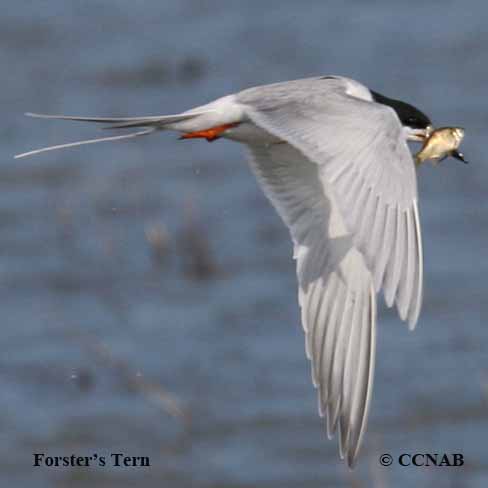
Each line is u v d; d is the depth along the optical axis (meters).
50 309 15.97
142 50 24.30
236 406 13.88
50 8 26.33
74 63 23.95
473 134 20.08
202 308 15.81
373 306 8.82
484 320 15.13
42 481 13.13
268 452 13.23
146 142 20.78
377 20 25.08
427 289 15.88
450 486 12.80
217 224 17.84
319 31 24.73
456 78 22.17
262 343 14.93
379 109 7.42
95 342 15.08
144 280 16.66
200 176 19.33
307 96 7.85
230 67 23.53
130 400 14.17
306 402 13.88
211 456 13.24
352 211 7.05
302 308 9.02
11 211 18.52
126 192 18.97
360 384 8.71
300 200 9.19
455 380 14.14
